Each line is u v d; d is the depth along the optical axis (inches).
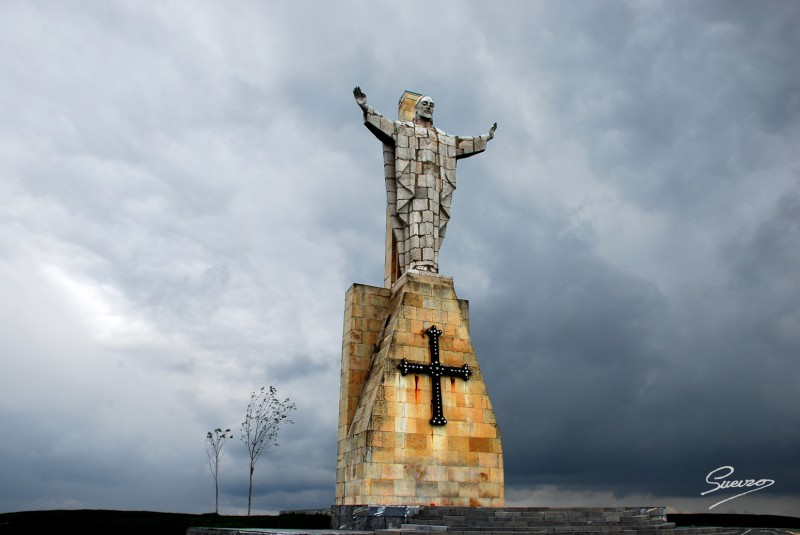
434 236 1181.1
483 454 1040.8
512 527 792.9
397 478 976.3
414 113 1279.5
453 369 1069.8
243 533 748.0
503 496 1032.8
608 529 792.3
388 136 1199.6
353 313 1174.3
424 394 1039.6
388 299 1202.0
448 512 874.1
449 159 1235.9
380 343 1127.0
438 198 1201.4
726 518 1273.4
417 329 1091.3
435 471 1001.5
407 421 1012.5
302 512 1156.5
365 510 909.2
